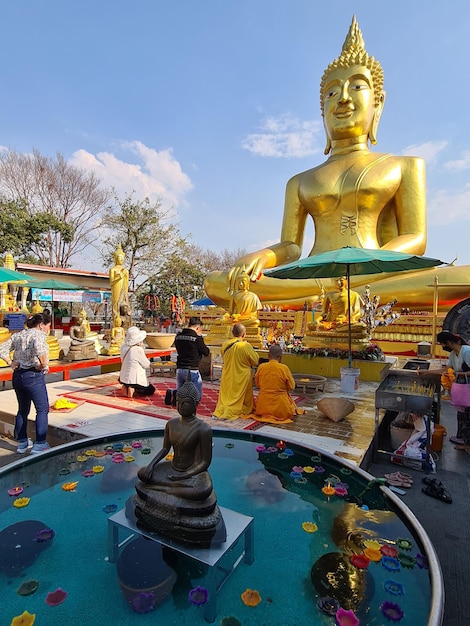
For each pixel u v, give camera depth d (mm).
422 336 11891
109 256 27500
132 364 6469
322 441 4516
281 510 2936
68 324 23609
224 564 2318
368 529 2672
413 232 12453
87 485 3238
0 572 2221
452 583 2621
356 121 12891
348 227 12875
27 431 5152
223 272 14555
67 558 2354
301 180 14047
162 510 2424
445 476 4297
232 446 4184
